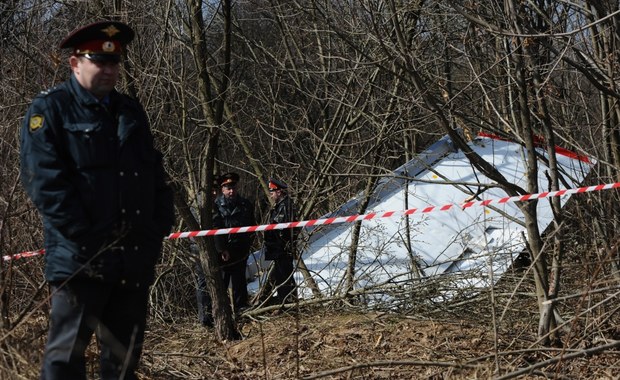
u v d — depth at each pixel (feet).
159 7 27.89
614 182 22.39
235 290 29.66
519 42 19.74
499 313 23.91
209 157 24.41
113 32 13.98
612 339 19.90
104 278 13.78
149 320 28.12
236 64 47.83
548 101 23.97
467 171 32.71
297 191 36.47
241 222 29.53
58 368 13.75
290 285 28.99
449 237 30.35
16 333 16.30
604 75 21.29
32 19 25.54
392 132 32.53
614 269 20.98
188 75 32.12
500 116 20.89
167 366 19.84
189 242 29.19
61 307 13.85
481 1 21.07
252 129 45.19
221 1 26.23
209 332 25.89
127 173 13.99
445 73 27.07
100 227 13.66
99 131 13.85
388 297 27.89
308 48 40.78
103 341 14.06
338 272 30.76
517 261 27.40
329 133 40.11
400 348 21.53
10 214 18.28
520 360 19.08
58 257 13.67
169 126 28.37
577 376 18.25
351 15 29.76
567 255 24.06
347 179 39.42
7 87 22.75
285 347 22.16
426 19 28.12
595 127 25.00
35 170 13.41
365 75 35.96
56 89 13.98
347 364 20.27
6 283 16.69
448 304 25.46
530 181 20.27
